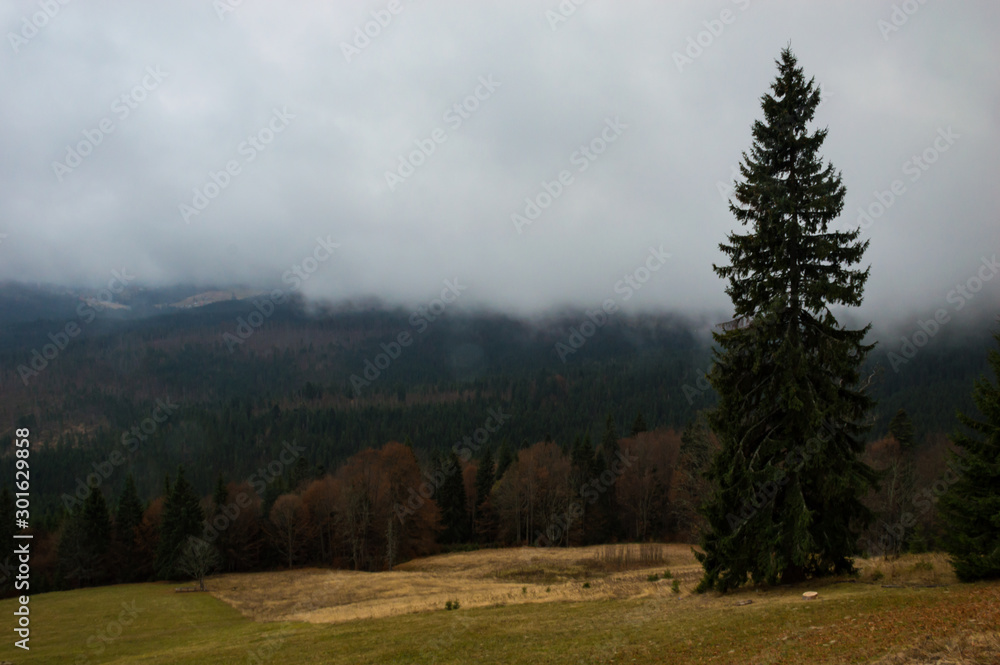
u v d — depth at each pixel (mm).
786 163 19906
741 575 20156
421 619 25594
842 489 18328
